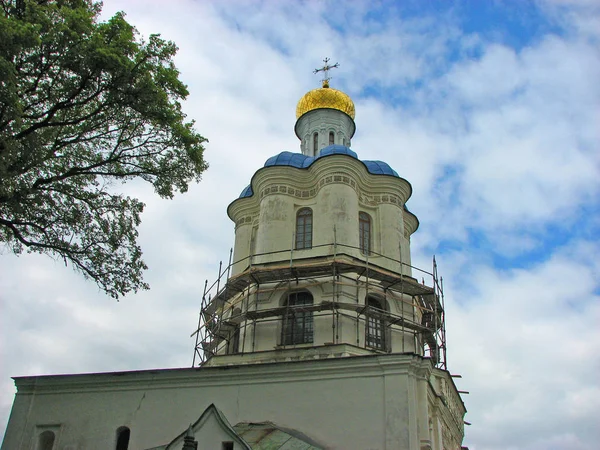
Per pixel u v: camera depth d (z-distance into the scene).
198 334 28.56
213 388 22.27
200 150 21.36
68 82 18.12
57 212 20.52
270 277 27.34
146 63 18.91
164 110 19.61
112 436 22.47
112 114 19.73
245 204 32.97
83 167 20.39
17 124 16.00
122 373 23.39
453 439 27.73
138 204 21.95
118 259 21.45
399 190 31.41
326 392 20.80
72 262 20.92
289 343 26.45
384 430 19.44
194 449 15.88
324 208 29.12
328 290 26.83
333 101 36.25
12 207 18.97
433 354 30.48
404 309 28.11
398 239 30.09
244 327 26.98
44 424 23.53
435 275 29.89
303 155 32.97
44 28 17.03
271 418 20.97
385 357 20.47
